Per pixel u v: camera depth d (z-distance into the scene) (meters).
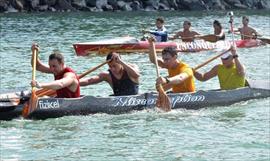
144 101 20.22
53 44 44.34
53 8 86.69
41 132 17.16
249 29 43.38
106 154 14.97
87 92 23.59
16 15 77.19
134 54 38.00
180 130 17.61
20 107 18.69
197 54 38.78
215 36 41.56
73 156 14.78
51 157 14.65
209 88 24.92
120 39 38.88
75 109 19.12
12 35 50.75
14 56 36.59
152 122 18.67
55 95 19.92
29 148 15.45
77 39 48.50
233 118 19.41
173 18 75.94
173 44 39.50
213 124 18.44
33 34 52.00
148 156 14.80
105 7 89.62
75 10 87.69
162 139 16.48
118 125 18.19
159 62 21.81
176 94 20.44
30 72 29.92
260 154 14.90
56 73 19.34
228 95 21.66
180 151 15.23
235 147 15.58
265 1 104.62
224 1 100.81
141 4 93.44
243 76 22.31
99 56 37.28
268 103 22.09
